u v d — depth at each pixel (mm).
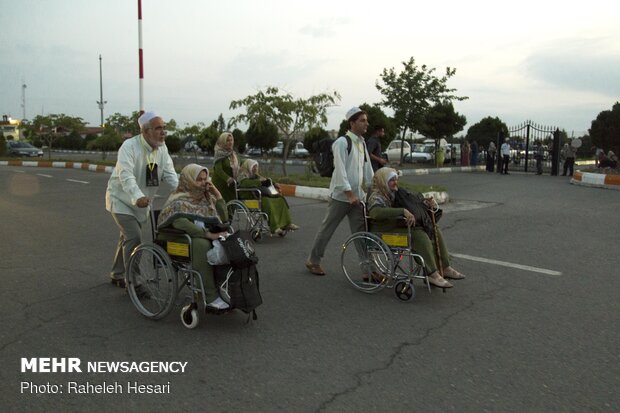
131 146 4719
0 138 35938
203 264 4078
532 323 4344
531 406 3025
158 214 4613
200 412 2955
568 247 7117
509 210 10539
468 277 5707
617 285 5391
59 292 5172
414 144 32562
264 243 7535
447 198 11914
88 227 8797
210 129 25172
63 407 3021
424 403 3053
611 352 3770
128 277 4605
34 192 14000
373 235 5039
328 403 3049
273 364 3568
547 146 25531
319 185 13375
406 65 23516
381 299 5000
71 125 33906
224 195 7848
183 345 3891
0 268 6086
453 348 3838
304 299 5000
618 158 20734
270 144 29547
